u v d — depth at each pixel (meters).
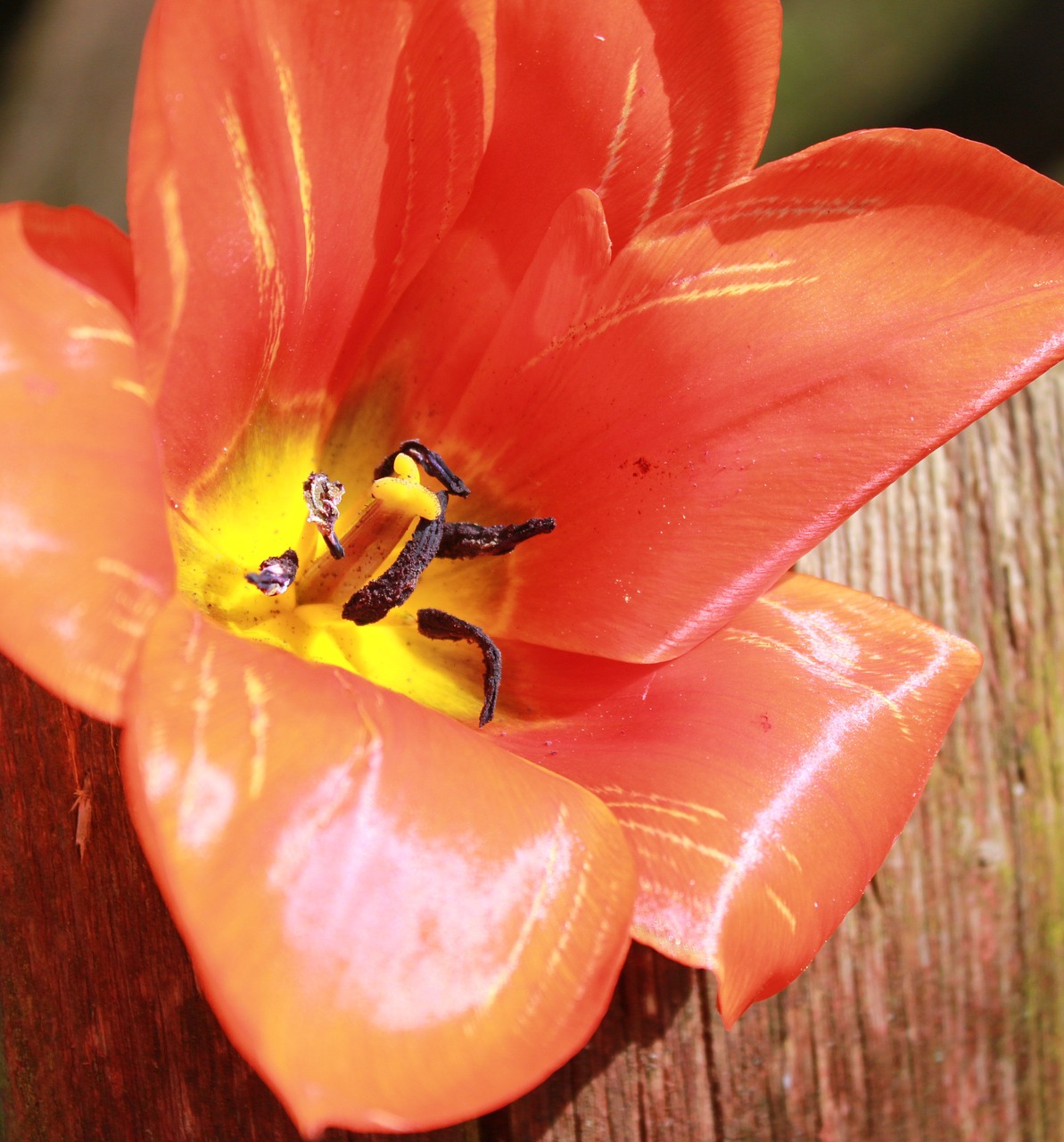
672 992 0.29
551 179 0.27
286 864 0.23
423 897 0.24
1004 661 0.31
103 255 0.24
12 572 0.23
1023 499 0.32
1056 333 0.27
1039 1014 0.31
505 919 0.24
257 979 0.23
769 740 0.26
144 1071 0.27
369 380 0.28
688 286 0.27
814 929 0.26
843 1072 0.30
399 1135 0.27
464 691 0.28
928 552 0.31
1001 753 0.31
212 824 0.23
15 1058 0.28
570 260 0.27
